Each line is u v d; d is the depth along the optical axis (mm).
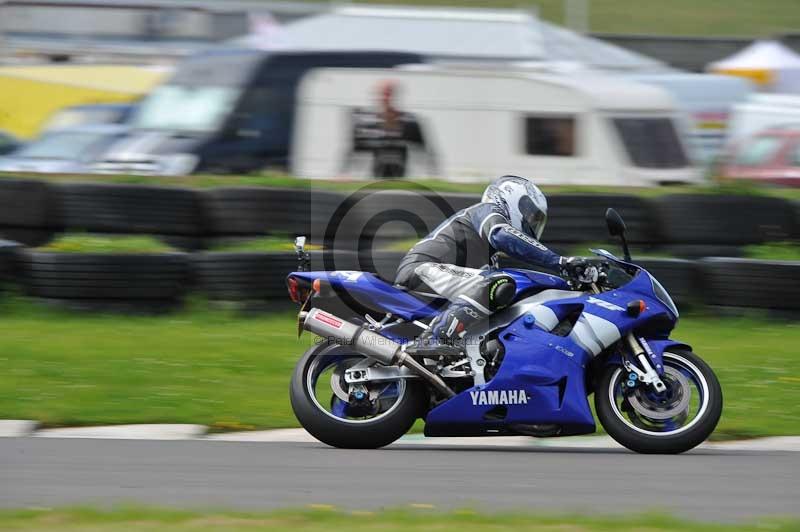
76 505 16344
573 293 21719
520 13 64000
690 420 21438
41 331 31547
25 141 66062
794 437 23219
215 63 56312
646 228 37375
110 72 75250
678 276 34594
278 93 54844
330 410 22391
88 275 33625
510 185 22344
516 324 21391
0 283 34031
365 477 18859
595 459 20750
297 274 21625
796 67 80688
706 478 19125
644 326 21312
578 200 37031
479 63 60125
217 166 53344
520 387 21000
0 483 18078
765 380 27484
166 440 21953
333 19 60031
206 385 26297
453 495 17609
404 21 60719
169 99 56156
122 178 40000
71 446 21141
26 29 77188
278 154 54188
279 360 28812
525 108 50969
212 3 79062
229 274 34219
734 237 37250
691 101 67812
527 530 14539
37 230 37312
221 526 14484
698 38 94500
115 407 24125
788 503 17500
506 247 21438
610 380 21188
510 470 19625
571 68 60250
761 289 33906
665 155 52656
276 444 21781
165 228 37344
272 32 61625
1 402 24203
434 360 21359
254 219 37312
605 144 51344
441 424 21031
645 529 14766
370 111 50562
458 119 50969
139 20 78562
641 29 146625
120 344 30078
